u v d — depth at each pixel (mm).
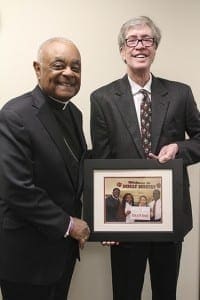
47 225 1282
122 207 1452
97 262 1976
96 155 1542
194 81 1865
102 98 1511
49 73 1319
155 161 1431
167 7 1824
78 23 1806
